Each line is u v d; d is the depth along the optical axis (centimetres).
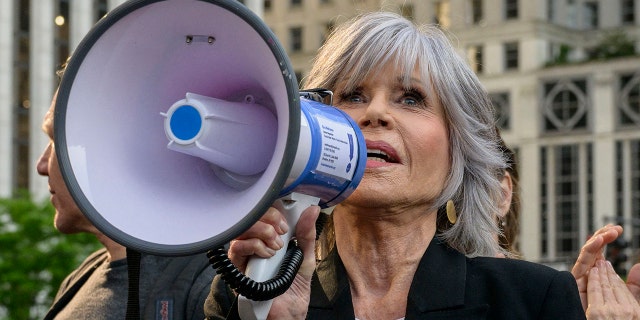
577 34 6881
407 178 340
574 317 331
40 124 4491
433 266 342
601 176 6538
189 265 427
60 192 470
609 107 6512
